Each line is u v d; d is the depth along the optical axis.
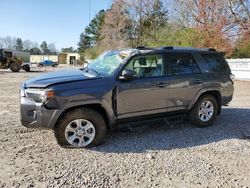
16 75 27.14
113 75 5.59
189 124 7.13
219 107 7.20
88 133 5.36
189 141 5.88
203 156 5.11
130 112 5.73
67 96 5.04
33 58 104.19
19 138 5.82
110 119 5.51
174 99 6.29
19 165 4.53
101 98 5.31
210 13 23.52
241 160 4.99
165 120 6.34
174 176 4.30
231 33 22.03
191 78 6.51
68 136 5.25
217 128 6.89
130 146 5.49
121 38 47.81
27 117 5.10
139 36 46.69
